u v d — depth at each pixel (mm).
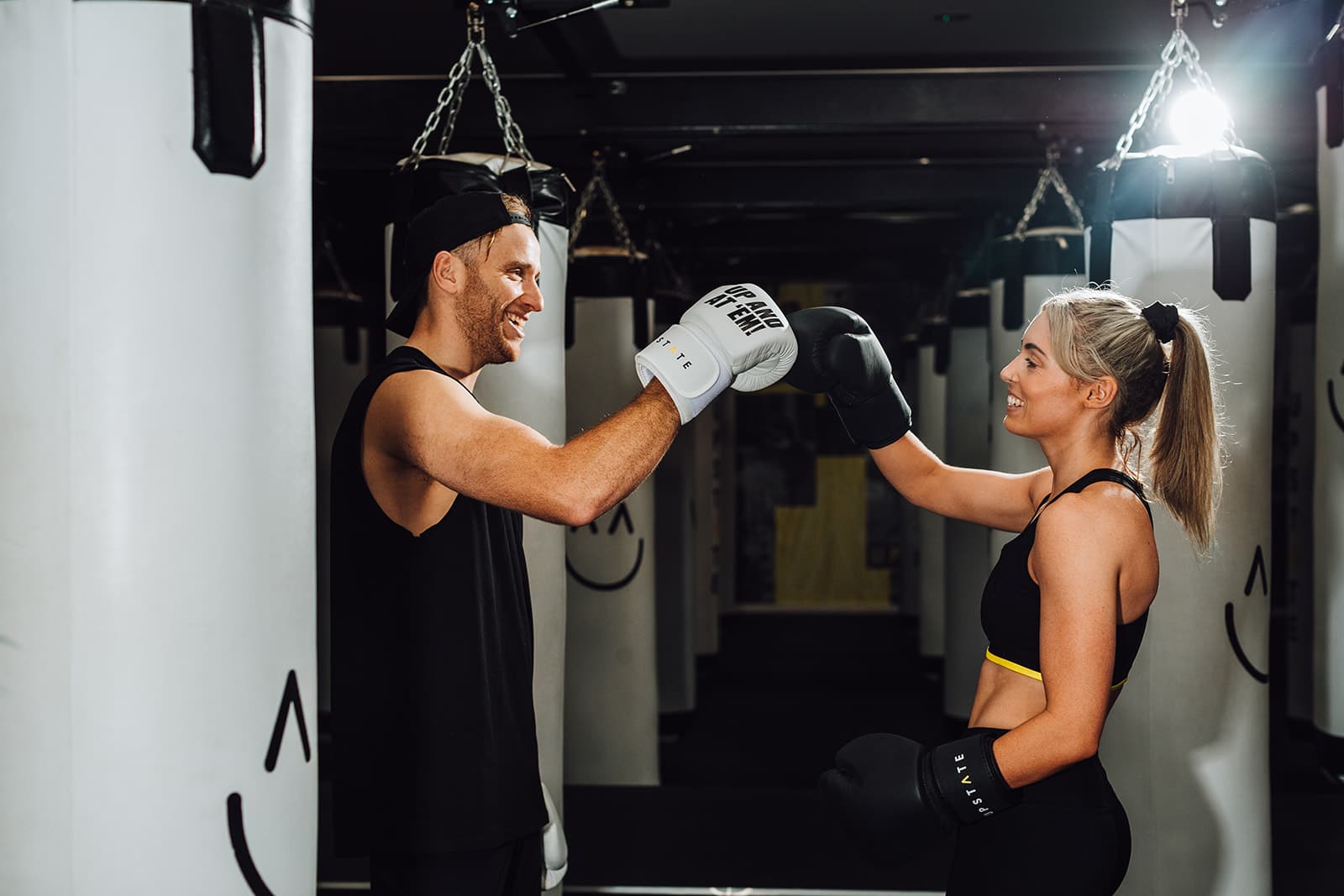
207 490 1397
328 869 3510
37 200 1369
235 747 1424
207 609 1399
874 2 3285
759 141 4574
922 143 4535
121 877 1379
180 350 1383
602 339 4332
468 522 1889
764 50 3717
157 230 1374
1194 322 1892
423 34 3518
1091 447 1879
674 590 5824
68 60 1369
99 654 1374
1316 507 2932
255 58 1430
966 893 1805
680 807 4141
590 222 5406
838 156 4551
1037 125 3738
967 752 1729
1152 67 3721
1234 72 3734
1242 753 2535
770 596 9906
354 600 1874
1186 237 2500
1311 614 5664
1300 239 5766
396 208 2371
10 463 1379
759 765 5414
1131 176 2549
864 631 9031
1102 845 1743
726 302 1877
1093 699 1664
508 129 2541
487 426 1711
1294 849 3531
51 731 1381
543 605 2506
